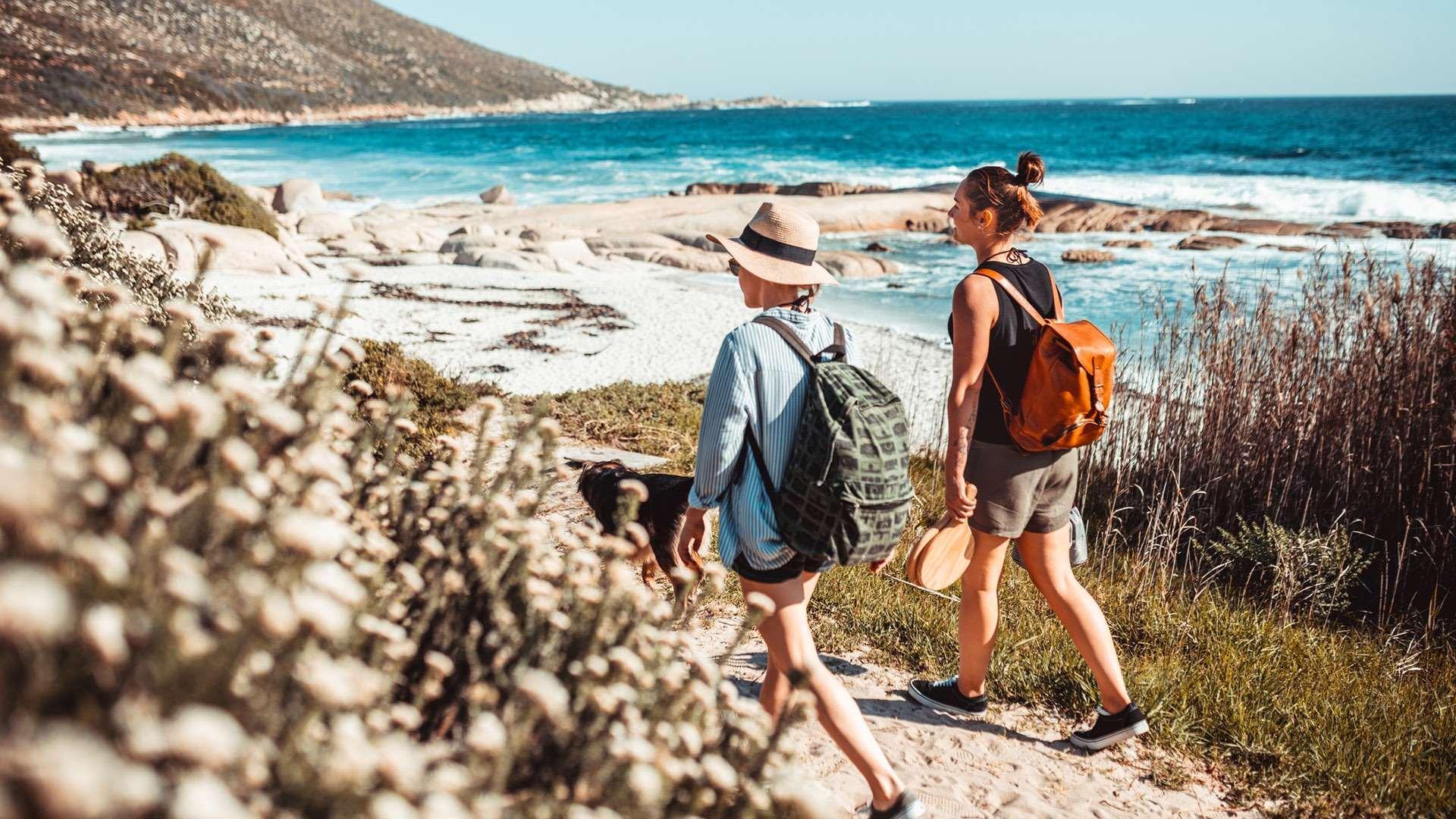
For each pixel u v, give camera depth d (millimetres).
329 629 1094
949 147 73125
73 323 1539
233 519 1214
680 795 1641
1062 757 3508
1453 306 5641
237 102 146250
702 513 2662
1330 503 5852
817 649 4238
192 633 968
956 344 3174
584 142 91312
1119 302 17734
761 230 2693
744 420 2508
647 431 8250
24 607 707
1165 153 59969
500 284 19578
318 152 75562
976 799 3146
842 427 2402
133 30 151000
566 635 1854
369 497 2148
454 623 1860
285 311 13219
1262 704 3861
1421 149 56812
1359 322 5945
